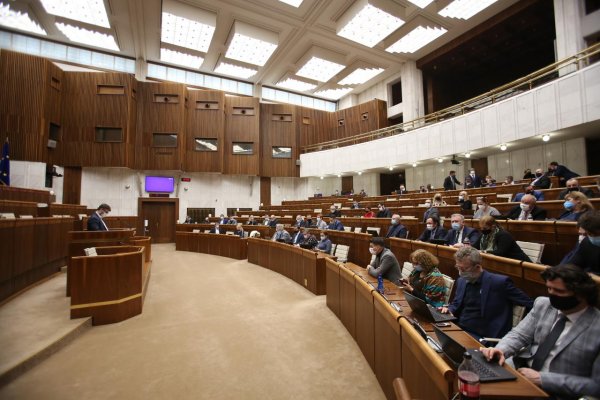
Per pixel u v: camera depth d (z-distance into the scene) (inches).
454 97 722.2
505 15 489.7
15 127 467.5
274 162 702.5
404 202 416.5
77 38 561.9
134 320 179.2
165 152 592.4
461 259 103.7
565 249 154.3
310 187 734.5
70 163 532.4
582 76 334.3
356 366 124.2
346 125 746.8
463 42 557.6
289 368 123.3
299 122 732.0
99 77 552.7
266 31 542.3
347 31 518.6
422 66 645.3
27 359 121.2
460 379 54.9
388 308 98.3
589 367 64.1
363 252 274.7
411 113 638.5
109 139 551.2
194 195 629.6
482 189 352.8
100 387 110.2
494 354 68.4
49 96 502.6
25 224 214.8
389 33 518.0
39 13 495.8
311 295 232.2
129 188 579.5
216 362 128.6
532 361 73.2
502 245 140.7
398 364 89.7
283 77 706.8
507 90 422.9
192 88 683.4
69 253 214.7
